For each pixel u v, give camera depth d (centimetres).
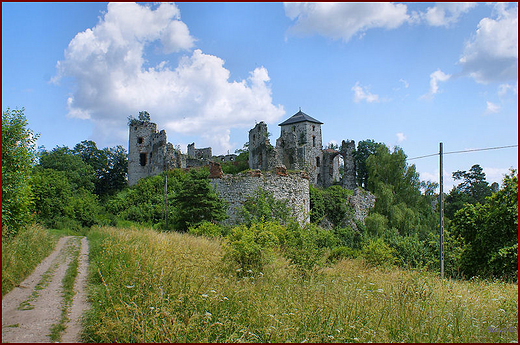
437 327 701
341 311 717
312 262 1150
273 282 954
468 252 1700
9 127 1252
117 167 6969
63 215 3353
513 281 1453
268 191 2584
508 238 1556
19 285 932
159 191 4012
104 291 818
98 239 1831
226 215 2541
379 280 1123
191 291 719
